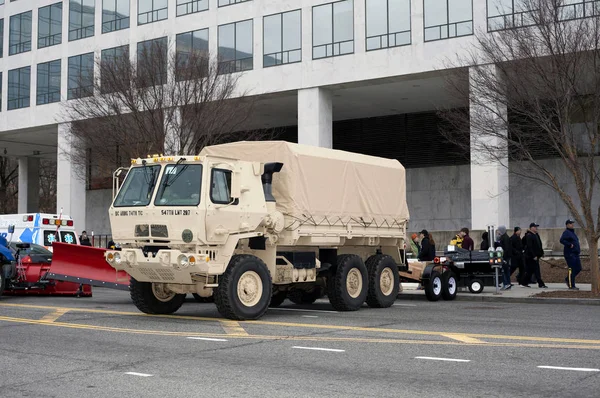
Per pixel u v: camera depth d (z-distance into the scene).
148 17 39.59
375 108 40.59
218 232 13.18
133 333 11.68
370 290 16.75
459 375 8.10
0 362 9.05
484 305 17.94
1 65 47.69
